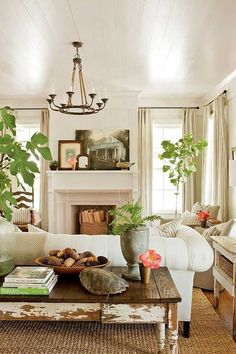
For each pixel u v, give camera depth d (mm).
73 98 6570
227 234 3703
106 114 6598
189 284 2801
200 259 2744
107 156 6602
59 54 4289
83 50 4145
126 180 6461
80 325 2998
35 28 3473
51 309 2018
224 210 5773
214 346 2674
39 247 2785
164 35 3662
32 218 6480
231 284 2938
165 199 7234
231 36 3699
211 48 4078
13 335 2803
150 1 2891
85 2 2906
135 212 2406
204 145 6027
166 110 7117
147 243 2348
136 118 6570
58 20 3279
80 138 6633
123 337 2773
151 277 2391
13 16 3191
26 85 5930
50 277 2156
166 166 6320
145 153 6938
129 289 2141
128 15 3166
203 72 5145
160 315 2008
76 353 2514
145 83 5844
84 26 3422
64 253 2441
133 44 3938
